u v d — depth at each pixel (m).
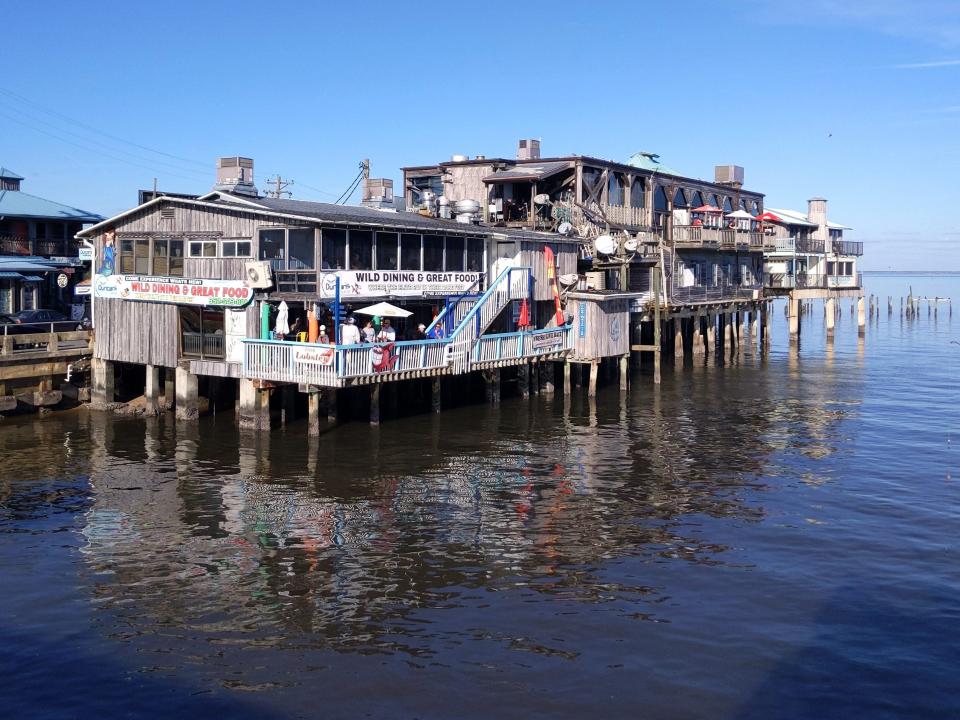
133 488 24.28
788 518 22.38
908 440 32.25
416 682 13.80
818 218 81.62
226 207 31.92
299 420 33.44
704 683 13.83
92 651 14.80
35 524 21.20
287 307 31.31
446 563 18.91
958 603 16.97
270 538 20.38
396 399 35.50
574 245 43.47
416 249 35.03
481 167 53.59
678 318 55.69
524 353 36.81
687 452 29.94
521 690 13.59
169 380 34.41
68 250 54.41
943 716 12.96
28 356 32.72
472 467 27.28
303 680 13.87
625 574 18.36
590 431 33.34
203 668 14.24
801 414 37.78
